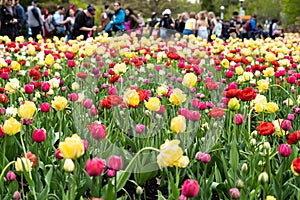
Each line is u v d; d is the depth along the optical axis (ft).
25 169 8.04
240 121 10.50
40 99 15.90
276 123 10.57
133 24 49.19
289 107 15.60
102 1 164.66
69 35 49.52
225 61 20.75
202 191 8.74
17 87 13.46
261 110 11.61
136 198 10.48
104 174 10.36
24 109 8.70
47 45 31.86
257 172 9.37
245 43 36.99
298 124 14.24
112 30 45.85
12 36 40.04
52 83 14.46
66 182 9.45
